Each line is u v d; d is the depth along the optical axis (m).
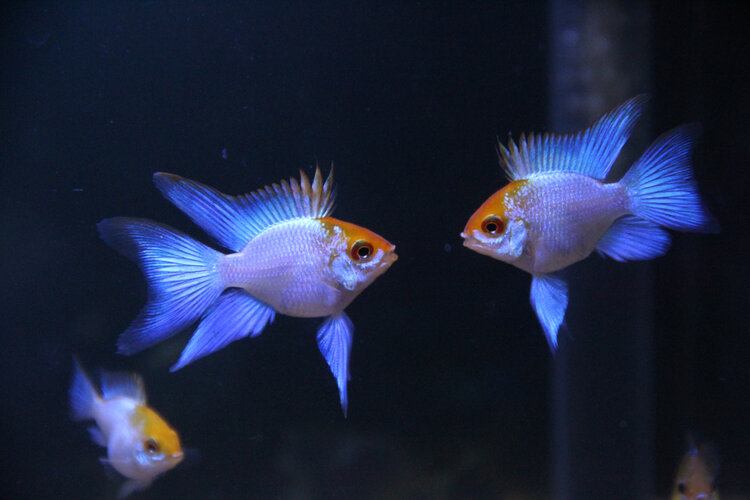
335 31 0.36
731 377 0.35
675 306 0.35
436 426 0.38
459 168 0.37
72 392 0.27
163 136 0.36
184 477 0.36
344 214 0.37
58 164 0.36
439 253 0.37
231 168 0.36
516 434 0.38
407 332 0.38
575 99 0.34
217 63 0.36
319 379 0.37
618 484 0.36
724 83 0.34
